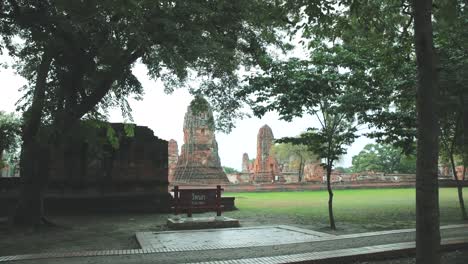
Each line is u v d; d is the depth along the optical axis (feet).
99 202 72.38
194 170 184.14
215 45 40.88
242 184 164.14
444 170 210.18
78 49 45.62
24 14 39.27
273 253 30.27
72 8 33.83
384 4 35.53
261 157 214.28
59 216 66.69
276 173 208.74
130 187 75.00
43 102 48.26
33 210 48.78
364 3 30.96
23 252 34.04
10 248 36.06
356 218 57.47
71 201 71.15
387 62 38.86
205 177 183.01
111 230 49.16
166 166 78.13
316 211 69.77
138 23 37.27
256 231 43.01
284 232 41.91
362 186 170.60
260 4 39.91
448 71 45.80
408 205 79.25
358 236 37.19
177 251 31.27
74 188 72.02
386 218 57.11
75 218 63.87
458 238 33.50
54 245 37.70
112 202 73.05
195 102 56.85
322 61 45.32
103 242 39.58
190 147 187.52
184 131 191.83
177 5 39.24
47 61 48.37
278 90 45.42
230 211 72.54
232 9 43.96
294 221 55.31
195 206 50.16
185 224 47.03
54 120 48.47
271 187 158.10
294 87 44.70
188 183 176.24
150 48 41.57
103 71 51.06
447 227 43.11
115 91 55.93
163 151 78.64
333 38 32.68
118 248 35.96
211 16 42.73
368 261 27.32
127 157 75.82
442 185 167.73
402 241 33.99
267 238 38.01
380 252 27.89
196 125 187.83
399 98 49.90
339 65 45.44
